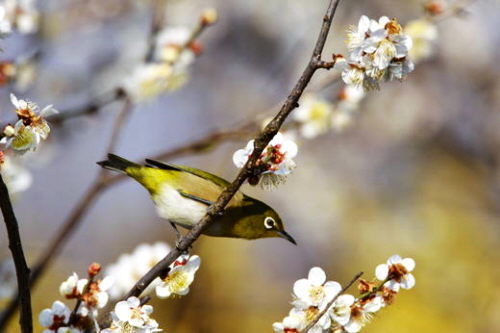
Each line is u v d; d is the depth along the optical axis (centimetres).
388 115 1662
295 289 468
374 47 443
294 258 1606
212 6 1452
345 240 1630
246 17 1508
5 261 811
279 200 1648
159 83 916
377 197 1667
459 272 1528
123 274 733
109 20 1303
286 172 473
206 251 1466
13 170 795
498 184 1680
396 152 1716
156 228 1584
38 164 1056
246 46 1537
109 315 489
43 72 1173
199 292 1421
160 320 1369
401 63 450
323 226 1641
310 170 1675
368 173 1692
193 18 1391
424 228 1620
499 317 1462
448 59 1653
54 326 492
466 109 1697
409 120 1661
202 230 472
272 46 1529
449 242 1593
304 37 1497
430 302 1480
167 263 479
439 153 1717
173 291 487
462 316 1472
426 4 905
